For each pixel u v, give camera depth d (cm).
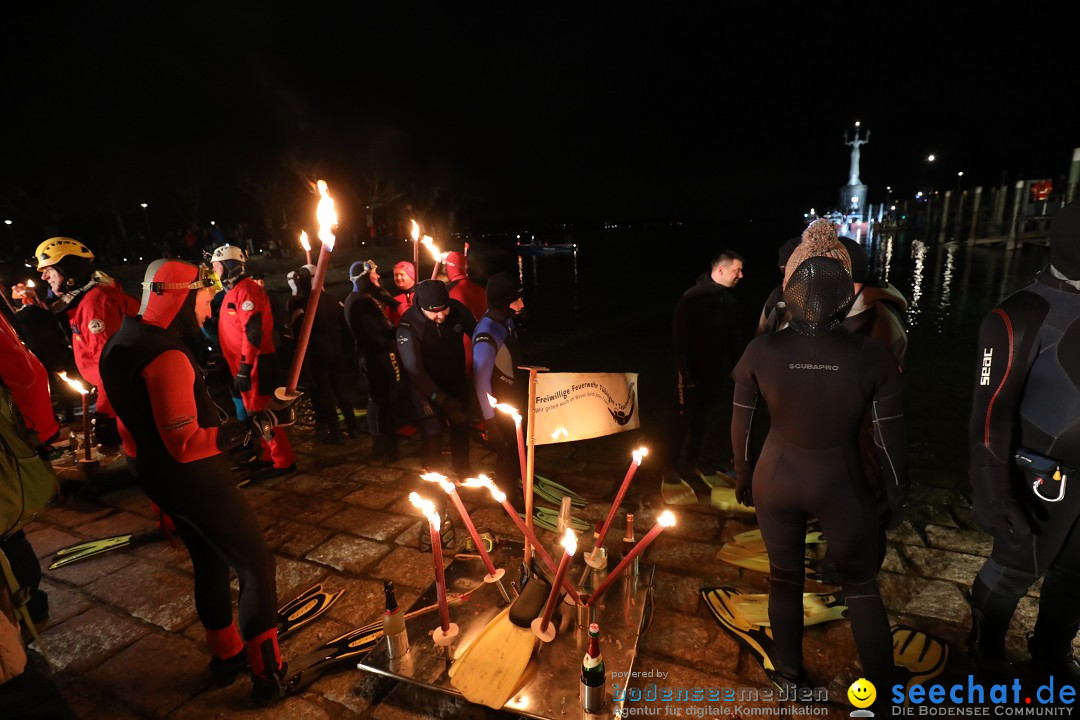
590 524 334
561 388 237
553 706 191
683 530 328
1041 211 2328
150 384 179
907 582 274
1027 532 184
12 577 165
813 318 170
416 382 328
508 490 350
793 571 199
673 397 641
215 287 208
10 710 130
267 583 208
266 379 407
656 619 252
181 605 274
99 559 314
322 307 459
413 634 230
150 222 3675
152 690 221
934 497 362
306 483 405
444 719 201
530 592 231
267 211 3538
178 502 191
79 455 450
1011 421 182
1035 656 218
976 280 1528
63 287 420
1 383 188
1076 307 168
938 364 730
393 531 335
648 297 1541
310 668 224
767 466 190
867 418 238
